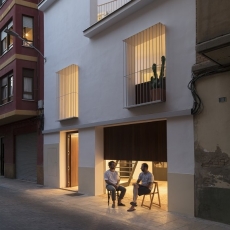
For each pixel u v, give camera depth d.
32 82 15.65
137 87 9.72
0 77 17.06
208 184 7.32
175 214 7.90
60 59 13.84
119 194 9.67
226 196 6.95
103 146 11.48
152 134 9.45
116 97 10.36
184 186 7.86
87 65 11.98
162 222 7.25
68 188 13.25
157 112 8.75
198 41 6.57
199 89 7.64
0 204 9.80
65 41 13.53
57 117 13.62
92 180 11.32
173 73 8.36
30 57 15.56
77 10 12.77
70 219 7.71
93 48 11.69
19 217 7.91
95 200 10.23
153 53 9.20
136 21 9.73
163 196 10.48
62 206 9.41
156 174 14.48
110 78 10.70
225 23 6.10
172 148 8.24
